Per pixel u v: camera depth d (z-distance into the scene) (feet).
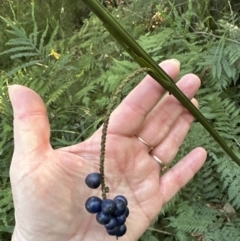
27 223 0.69
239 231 1.07
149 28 1.58
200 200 1.16
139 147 0.77
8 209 1.19
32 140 0.67
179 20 1.41
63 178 0.68
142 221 0.76
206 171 1.16
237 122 1.20
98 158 0.72
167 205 1.10
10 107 1.34
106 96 1.38
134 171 0.76
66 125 1.35
